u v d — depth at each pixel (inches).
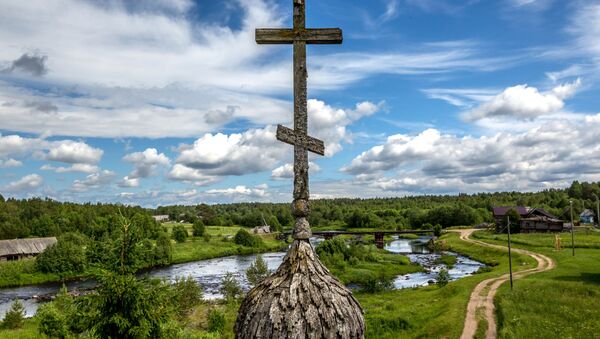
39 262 3385.8
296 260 402.3
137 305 572.1
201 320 1807.3
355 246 3890.3
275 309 370.6
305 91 421.1
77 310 581.3
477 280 2192.4
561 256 2908.5
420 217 7568.9
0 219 5231.3
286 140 415.2
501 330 1408.7
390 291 2415.1
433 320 1589.6
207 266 3961.6
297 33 426.9
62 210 6013.8
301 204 413.4
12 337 1424.7
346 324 374.9
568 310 1569.9
